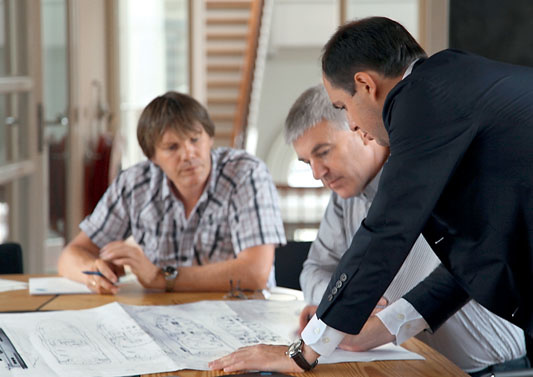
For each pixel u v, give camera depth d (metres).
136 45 4.88
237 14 7.66
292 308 1.77
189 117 2.10
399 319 1.44
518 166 1.20
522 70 1.27
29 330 1.53
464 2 4.13
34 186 3.73
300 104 1.66
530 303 1.28
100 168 4.48
